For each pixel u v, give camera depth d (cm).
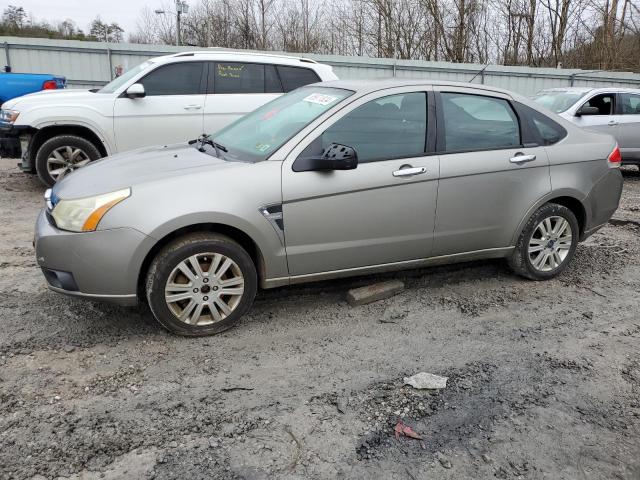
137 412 280
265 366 329
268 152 370
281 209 357
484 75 1814
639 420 287
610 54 2266
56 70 1434
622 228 671
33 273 458
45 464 240
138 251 328
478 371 329
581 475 246
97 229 325
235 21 2694
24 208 676
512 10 2303
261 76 798
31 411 277
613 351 360
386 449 258
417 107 406
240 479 236
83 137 737
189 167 362
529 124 448
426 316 403
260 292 429
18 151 732
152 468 241
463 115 423
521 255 457
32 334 353
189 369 322
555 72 1878
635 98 1031
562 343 369
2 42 1380
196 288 349
